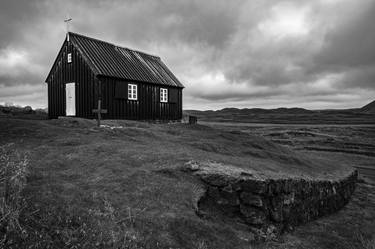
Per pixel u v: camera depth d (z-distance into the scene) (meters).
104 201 7.04
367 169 29.25
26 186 6.84
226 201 9.29
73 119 19.03
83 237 5.38
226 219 8.78
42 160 9.76
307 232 10.99
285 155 19.17
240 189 9.42
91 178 8.58
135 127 19.78
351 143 47.19
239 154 16.78
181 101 32.25
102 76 23.19
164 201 7.95
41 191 6.79
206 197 9.33
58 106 26.75
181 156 11.84
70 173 8.77
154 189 8.48
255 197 9.44
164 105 29.58
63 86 26.08
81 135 14.74
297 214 11.58
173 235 6.55
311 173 16.03
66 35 25.41
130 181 8.68
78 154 10.95
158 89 28.72
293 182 11.56
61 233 5.30
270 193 9.90
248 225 8.96
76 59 24.72
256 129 74.12
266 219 9.48
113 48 28.77
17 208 5.29
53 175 8.28
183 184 9.26
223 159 12.80
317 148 42.09
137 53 31.72
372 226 12.88
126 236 5.84
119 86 24.44
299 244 9.44
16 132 13.72
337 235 11.25
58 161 9.84
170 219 7.05
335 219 13.55
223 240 7.29
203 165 10.67
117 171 9.41
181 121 32.00
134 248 5.59
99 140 14.05
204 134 21.20
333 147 43.34
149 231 6.33
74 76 24.92
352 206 16.41
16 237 4.76
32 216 5.47
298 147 43.38
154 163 10.74
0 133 13.27
